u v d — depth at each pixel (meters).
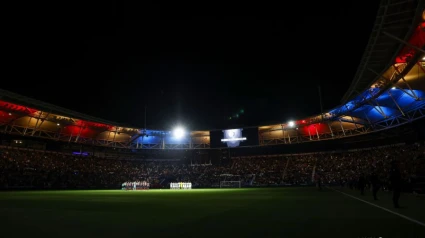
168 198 27.89
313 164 68.88
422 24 24.62
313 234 8.22
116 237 8.32
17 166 54.81
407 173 35.88
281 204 18.70
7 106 52.22
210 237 8.10
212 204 19.97
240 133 72.00
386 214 12.39
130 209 16.81
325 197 24.81
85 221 11.71
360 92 44.91
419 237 7.67
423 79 34.75
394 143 56.25
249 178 70.56
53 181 58.12
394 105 45.28
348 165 60.97
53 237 8.45
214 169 77.62
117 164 76.25
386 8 25.09
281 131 72.25
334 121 62.66
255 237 7.96
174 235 8.51
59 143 69.44
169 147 79.81
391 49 32.12
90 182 63.91
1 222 11.57
